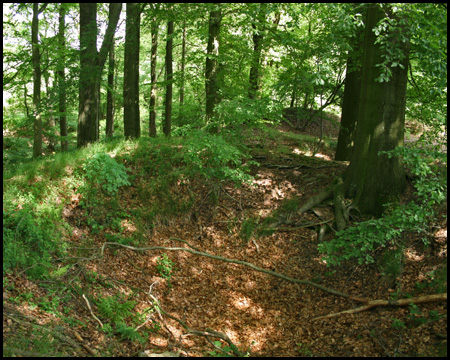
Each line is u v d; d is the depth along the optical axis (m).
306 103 16.52
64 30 13.82
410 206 6.77
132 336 5.73
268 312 7.53
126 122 12.74
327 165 11.78
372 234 6.93
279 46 13.44
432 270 7.19
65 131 17.17
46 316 5.52
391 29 6.72
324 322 6.95
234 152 10.04
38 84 12.16
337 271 8.29
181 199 10.14
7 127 21.28
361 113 9.88
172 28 15.45
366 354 5.85
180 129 11.56
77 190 8.81
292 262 8.91
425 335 5.84
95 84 12.26
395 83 9.41
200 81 14.99
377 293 7.32
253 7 10.97
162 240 9.13
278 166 11.70
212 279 8.37
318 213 9.87
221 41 15.31
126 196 9.67
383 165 9.51
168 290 7.81
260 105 11.16
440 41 6.45
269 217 10.01
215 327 7.00
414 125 19.45
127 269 7.92
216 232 9.77
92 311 6.16
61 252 7.28
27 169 9.04
